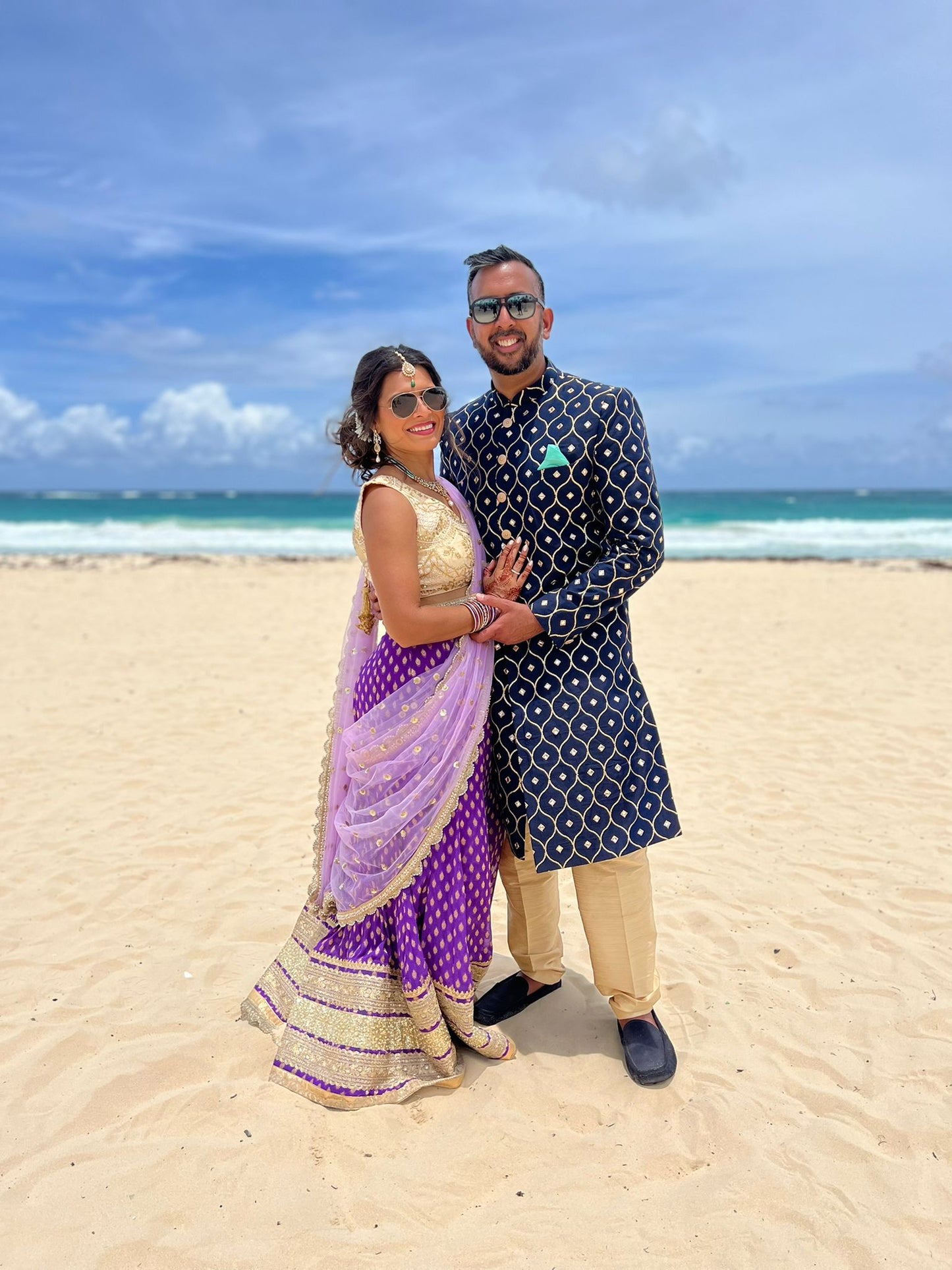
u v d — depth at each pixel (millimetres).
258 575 19672
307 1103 2617
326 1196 2277
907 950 3555
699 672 8984
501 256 2643
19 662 9617
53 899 4098
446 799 2676
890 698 7805
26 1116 2613
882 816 5066
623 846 2756
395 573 2557
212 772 5949
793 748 6375
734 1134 2498
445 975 2719
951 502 71312
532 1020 3084
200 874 4375
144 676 8906
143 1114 2578
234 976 3395
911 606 14039
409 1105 2637
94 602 14852
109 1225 2193
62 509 62562
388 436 2662
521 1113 2611
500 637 2652
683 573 19953
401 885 2676
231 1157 2402
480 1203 2268
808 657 9758
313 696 8094
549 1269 2064
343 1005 2721
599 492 2689
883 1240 2145
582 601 2646
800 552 27969
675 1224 2189
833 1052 2896
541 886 3031
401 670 2707
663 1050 2818
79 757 6293
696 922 3838
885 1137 2502
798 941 3648
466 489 2877
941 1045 2930
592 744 2723
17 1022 3094
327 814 2961
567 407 2682
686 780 5727
